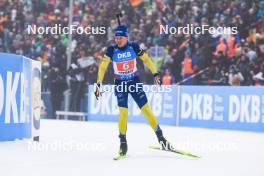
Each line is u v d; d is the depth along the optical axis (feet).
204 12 164.66
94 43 172.86
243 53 150.41
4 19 201.26
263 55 150.00
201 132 109.60
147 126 126.72
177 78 158.51
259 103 122.21
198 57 156.87
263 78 145.38
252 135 105.60
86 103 162.09
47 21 192.44
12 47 195.21
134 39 172.96
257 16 157.38
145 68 157.99
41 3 200.95
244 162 57.47
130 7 182.19
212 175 46.93
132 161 56.85
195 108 133.80
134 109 143.43
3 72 72.54
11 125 74.59
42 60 182.39
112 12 183.32
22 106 77.25
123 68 63.05
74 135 91.66
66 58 174.19
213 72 152.97
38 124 80.18
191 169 50.88
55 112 167.63
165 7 173.88
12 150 63.98
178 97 136.77
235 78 146.72
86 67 163.94
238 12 160.35
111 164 53.83
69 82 163.53
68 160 56.44
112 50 63.93
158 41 168.25
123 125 61.31
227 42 155.12
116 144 76.28
